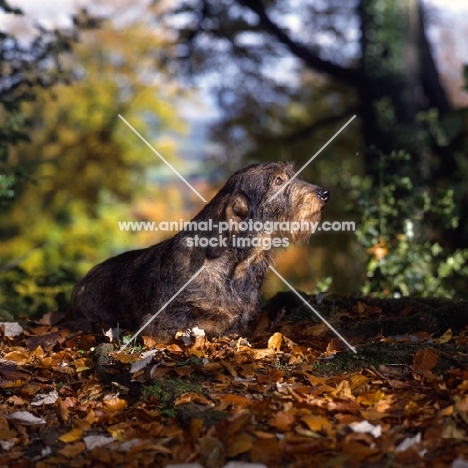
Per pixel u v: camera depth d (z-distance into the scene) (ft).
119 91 71.87
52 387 19.15
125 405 17.38
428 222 37.73
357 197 33.55
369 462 13.78
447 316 22.11
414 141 55.36
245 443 14.17
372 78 57.72
